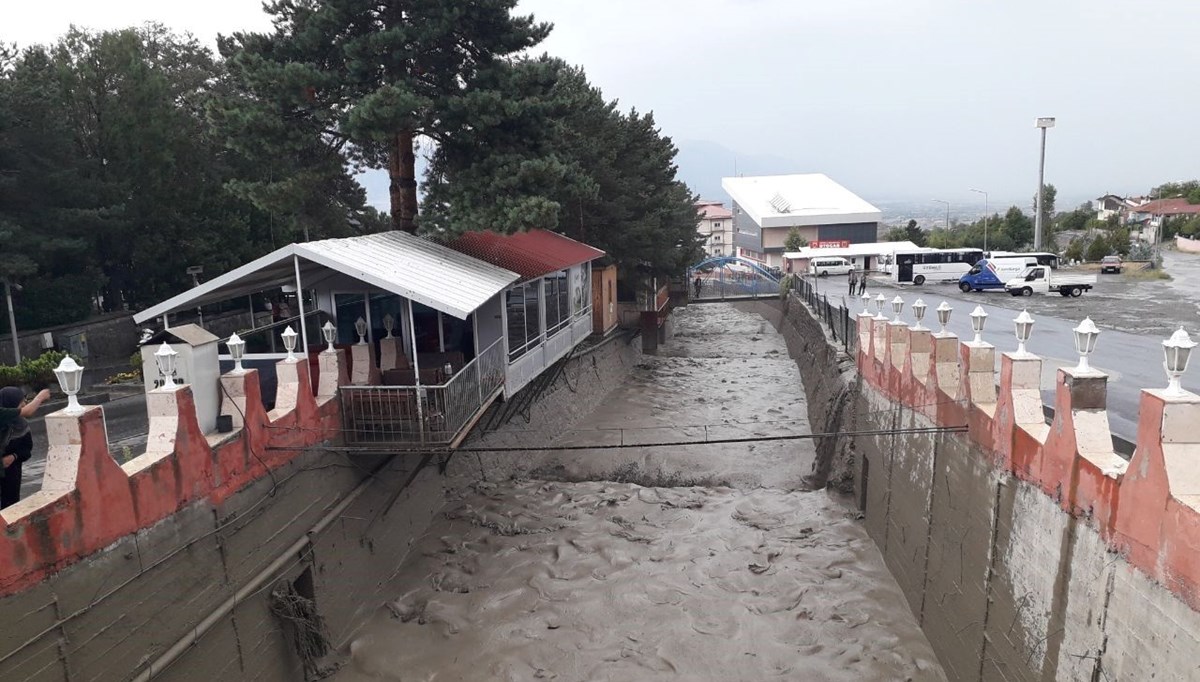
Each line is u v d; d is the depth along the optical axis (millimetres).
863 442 18109
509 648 12930
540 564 15750
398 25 18688
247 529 10680
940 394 12461
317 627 12102
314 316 16062
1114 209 129750
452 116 19297
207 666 9664
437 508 18016
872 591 14492
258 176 32906
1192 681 6160
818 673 12125
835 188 111750
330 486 13094
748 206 102375
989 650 10273
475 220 18469
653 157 37219
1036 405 9688
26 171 29531
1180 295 38719
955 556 11625
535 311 19969
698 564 15695
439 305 12969
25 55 34625
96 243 33375
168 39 41844
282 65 19172
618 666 12469
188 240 33906
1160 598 6605
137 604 8523
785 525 17578
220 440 10156
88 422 7875
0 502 8781
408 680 12172
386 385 14109
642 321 38156
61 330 31047
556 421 25031
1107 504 7477
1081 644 7922
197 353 10234
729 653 12727
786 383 32906
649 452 23172
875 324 17453
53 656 7367
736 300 50938
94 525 7910
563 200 28797
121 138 32406
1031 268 43062
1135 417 14891
